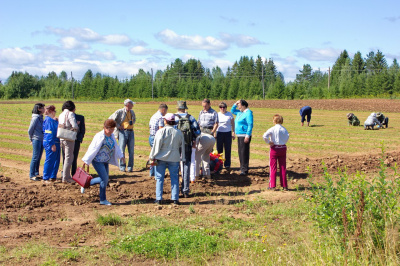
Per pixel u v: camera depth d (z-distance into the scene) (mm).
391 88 77562
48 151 10469
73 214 8055
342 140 19219
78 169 8602
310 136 20594
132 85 93500
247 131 11398
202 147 10727
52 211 8211
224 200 9164
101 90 92188
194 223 7465
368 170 12469
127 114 12047
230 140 12578
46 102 69750
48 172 10539
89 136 20078
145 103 67062
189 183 9945
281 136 9938
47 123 10461
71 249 6203
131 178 11297
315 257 5469
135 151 15945
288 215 7965
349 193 6148
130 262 5871
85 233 6953
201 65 143875
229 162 12625
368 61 116562
